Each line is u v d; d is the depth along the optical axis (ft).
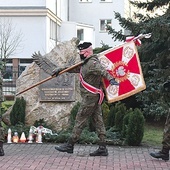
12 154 28.07
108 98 27.63
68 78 36.52
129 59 27.91
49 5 120.67
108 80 26.66
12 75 89.25
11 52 108.78
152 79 41.29
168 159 26.32
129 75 27.84
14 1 117.39
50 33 122.62
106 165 25.00
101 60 28.09
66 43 37.55
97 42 147.54
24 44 117.39
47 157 27.07
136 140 31.32
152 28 40.19
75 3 148.56
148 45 43.86
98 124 27.53
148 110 40.14
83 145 31.30
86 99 26.76
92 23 148.15
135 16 45.73
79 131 27.22
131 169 24.16
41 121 35.96
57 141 32.55
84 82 26.76
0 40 113.09
